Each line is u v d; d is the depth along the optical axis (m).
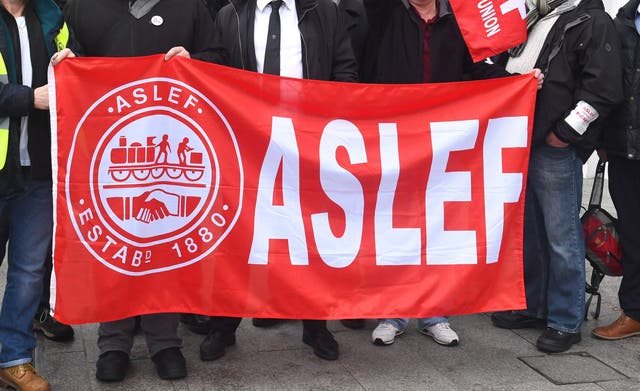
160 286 3.69
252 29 3.97
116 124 3.57
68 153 3.52
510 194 3.88
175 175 3.66
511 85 3.88
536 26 4.20
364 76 4.50
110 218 3.59
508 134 3.88
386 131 3.84
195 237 3.70
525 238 4.52
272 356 4.14
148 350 4.20
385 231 3.84
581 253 4.21
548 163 4.15
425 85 3.83
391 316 3.81
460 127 3.87
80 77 3.51
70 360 4.07
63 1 4.40
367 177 3.82
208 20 3.83
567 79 4.01
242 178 3.71
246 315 3.75
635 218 4.34
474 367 4.02
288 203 3.76
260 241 3.74
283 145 3.74
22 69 3.46
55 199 3.51
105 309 3.62
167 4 3.73
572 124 3.95
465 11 3.93
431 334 4.41
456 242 3.87
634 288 4.38
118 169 3.59
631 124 4.14
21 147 3.49
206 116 3.66
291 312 3.78
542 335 4.30
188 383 3.79
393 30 4.26
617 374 3.94
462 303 3.87
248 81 3.69
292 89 3.74
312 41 3.97
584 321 4.73
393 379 3.85
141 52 3.67
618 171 4.36
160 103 3.61
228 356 4.13
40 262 3.62
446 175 3.87
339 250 3.80
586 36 3.94
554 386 3.79
